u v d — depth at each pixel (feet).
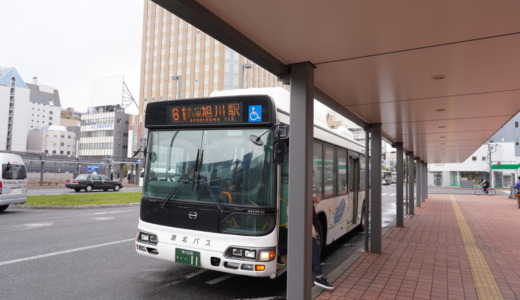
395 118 26.07
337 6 9.96
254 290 18.06
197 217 16.76
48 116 505.66
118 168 223.71
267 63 13.61
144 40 262.67
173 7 9.78
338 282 18.95
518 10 10.00
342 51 13.14
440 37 11.88
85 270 20.80
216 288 18.28
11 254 23.95
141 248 18.11
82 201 61.52
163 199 17.76
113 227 36.52
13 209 51.65
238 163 16.75
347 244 31.83
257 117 16.61
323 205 23.17
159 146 18.72
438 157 73.26
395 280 19.42
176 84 246.47
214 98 17.54
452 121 27.55
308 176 13.94
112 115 291.38
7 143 360.07
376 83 17.12
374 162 27.17
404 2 9.69
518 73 15.52
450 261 23.84
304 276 13.65
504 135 190.80
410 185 54.03
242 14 10.55
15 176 46.88
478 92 18.67
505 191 143.74
